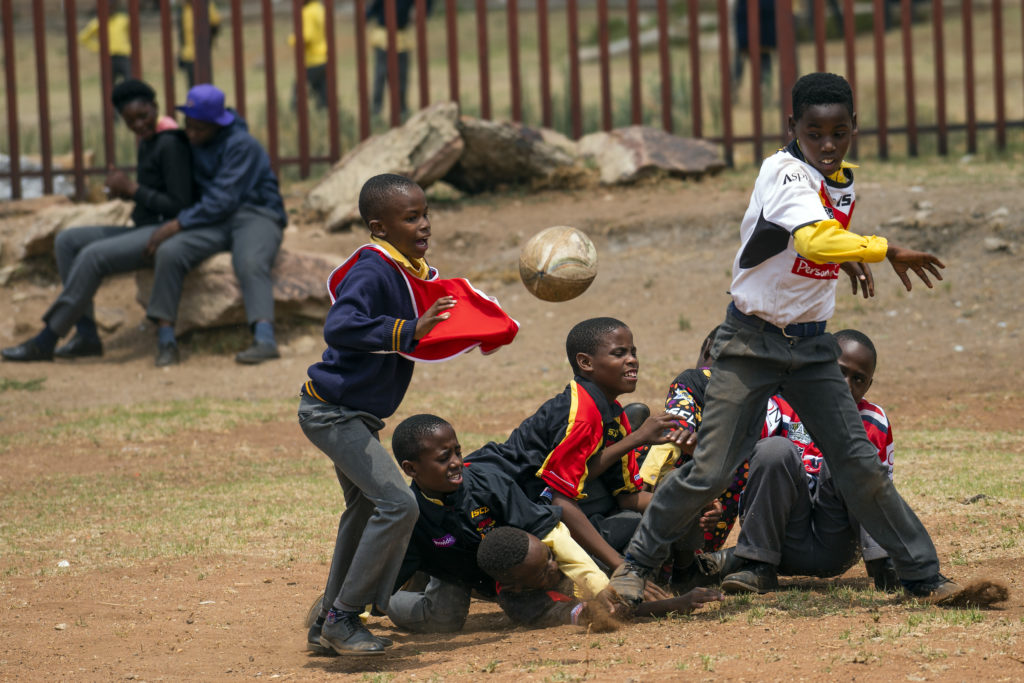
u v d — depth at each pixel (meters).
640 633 16.12
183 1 77.00
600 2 56.19
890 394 35.19
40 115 54.47
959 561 19.16
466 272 48.00
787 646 14.80
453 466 16.94
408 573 17.83
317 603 17.16
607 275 46.62
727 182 52.94
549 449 18.00
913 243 44.31
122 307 48.78
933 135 62.59
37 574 21.61
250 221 43.88
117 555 22.80
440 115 52.09
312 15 74.25
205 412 35.94
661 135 54.66
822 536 18.36
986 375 36.03
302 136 56.53
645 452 20.09
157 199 43.72
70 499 27.38
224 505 26.53
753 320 16.05
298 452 31.92
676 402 18.52
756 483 17.94
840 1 99.06
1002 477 25.02
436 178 52.22
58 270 49.09
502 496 17.41
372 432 16.36
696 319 42.28
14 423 35.38
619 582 16.73
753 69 56.12
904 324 40.84
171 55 54.66
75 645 17.34
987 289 41.72
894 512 16.58
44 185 54.66
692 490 16.27
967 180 49.03
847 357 18.31
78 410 36.81
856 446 16.41
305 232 51.00
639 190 52.81
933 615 15.74
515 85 56.09
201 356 44.16
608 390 18.09
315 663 16.06
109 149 55.12
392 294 16.05
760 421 16.56
